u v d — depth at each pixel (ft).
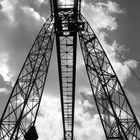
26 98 71.31
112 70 79.46
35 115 74.74
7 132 67.00
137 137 67.62
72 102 101.81
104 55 82.84
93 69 81.66
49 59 84.94
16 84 73.72
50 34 88.17
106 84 76.69
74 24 86.22
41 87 79.82
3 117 68.13
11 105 70.33
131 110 70.95
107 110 74.18
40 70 81.71
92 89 79.97
